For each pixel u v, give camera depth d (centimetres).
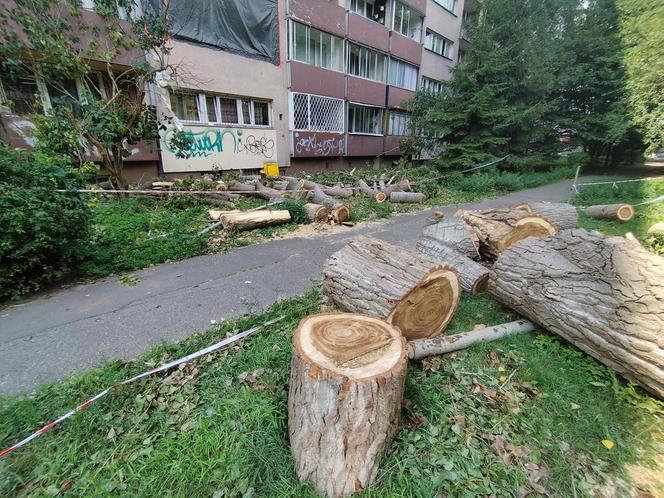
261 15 1185
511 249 340
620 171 1983
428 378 246
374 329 213
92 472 176
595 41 1752
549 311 282
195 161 1123
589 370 251
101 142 765
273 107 1310
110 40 775
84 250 464
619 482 176
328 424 169
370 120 1795
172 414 214
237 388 235
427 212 908
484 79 1498
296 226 718
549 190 1330
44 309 369
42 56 689
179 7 996
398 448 189
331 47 1466
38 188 393
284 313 342
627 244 256
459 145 1496
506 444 194
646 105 1423
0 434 196
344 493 168
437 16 2000
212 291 410
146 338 311
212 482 172
